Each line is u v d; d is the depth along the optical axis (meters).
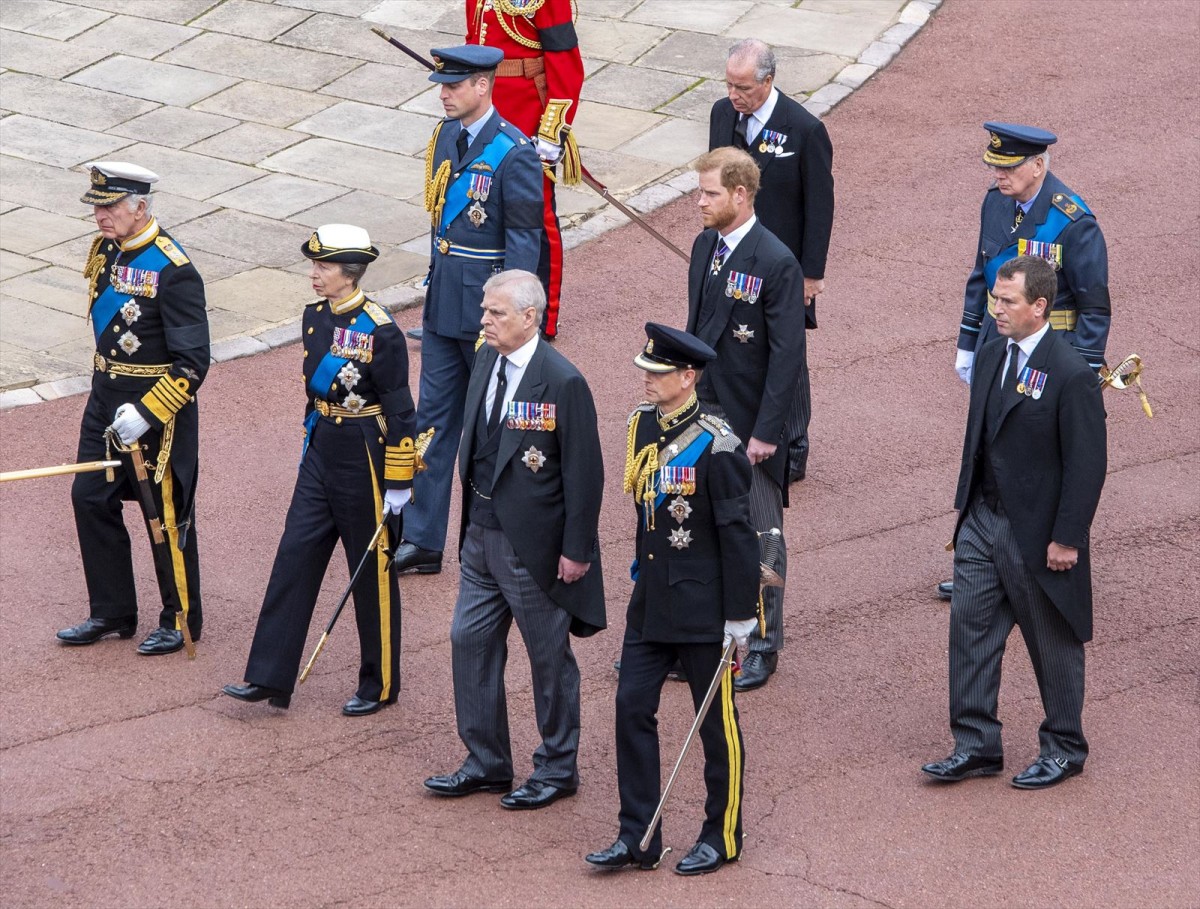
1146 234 45.06
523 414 23.56
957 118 53.00
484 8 41.25
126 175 27.17
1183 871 22.95
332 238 26.06
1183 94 53.81
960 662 24.98
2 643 28.92
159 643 28.75
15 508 33.66
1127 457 35.34
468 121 31.41
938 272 43.84
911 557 31.97
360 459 26.36
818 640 29.31
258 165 51.66
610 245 46.34
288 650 26.70
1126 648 28.77
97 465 27.31
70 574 31.33
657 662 23.00
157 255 27.61
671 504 22.48
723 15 61.47
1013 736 26.55
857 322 41.41
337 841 23.66
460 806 24.67
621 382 38.72
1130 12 60.91
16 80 57.72
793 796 24.83
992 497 24.78
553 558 23.84
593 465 23.69
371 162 51.91
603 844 23.73
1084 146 50.41
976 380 25.08
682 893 22.53
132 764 25.48
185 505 28.48
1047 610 24.53
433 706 27.45
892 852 23.44
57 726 26.52
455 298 31.47
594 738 26.53
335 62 58.66
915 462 35.41
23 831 23.78
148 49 59.97
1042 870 22.98
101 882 22.66
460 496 35.06
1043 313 24.25
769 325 27.31
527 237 31.17
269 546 32.47
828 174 33.16
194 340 27.77
